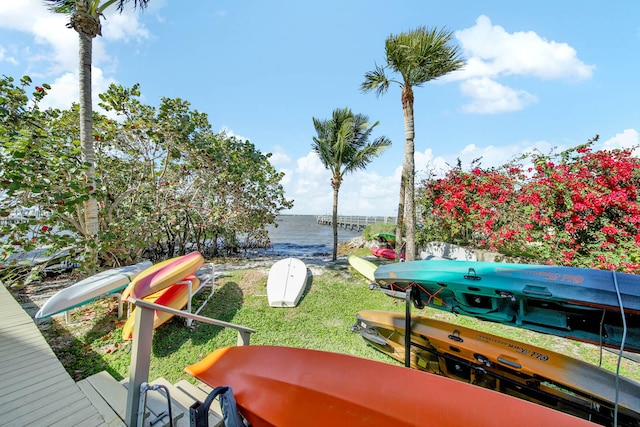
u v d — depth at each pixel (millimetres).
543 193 5688
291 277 6137
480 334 2945
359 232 26938
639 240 4652
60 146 5004
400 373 1751
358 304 5371
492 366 2631
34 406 2162
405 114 6395
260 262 9406
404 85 6344
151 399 2398
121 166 7422
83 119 5031
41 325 4195
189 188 8359
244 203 9375
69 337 3918
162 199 7301
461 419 1369
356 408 1482
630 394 2098
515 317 2508
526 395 2504
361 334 3855
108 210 6191
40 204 4770
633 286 1923
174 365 3451
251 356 2062
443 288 2818
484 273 2520
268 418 1529
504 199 6418
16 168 4090
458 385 1621
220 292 5727
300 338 4184
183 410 2270
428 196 8312
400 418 1399
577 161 5578
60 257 5402
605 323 2086
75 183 4598
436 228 8320
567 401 2262
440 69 5840
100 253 5844
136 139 6785
